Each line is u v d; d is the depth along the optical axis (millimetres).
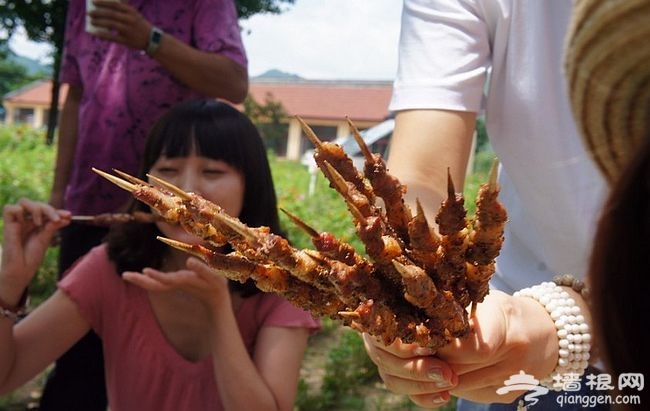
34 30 4094
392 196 451
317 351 2533
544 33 708
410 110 708
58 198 1542
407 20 753
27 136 7648
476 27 724
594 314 397
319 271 428
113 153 1353
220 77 1331
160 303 1061
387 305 442
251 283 1058
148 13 1372
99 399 1358
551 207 735
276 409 981
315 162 462
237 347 958
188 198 431
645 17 357
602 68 394
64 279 1095
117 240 1097
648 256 376
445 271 442
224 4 1387
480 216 426
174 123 1036
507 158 765
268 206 1092
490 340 491
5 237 1010
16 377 1023
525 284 804
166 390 1041
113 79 1355
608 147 431
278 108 8688
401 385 528
